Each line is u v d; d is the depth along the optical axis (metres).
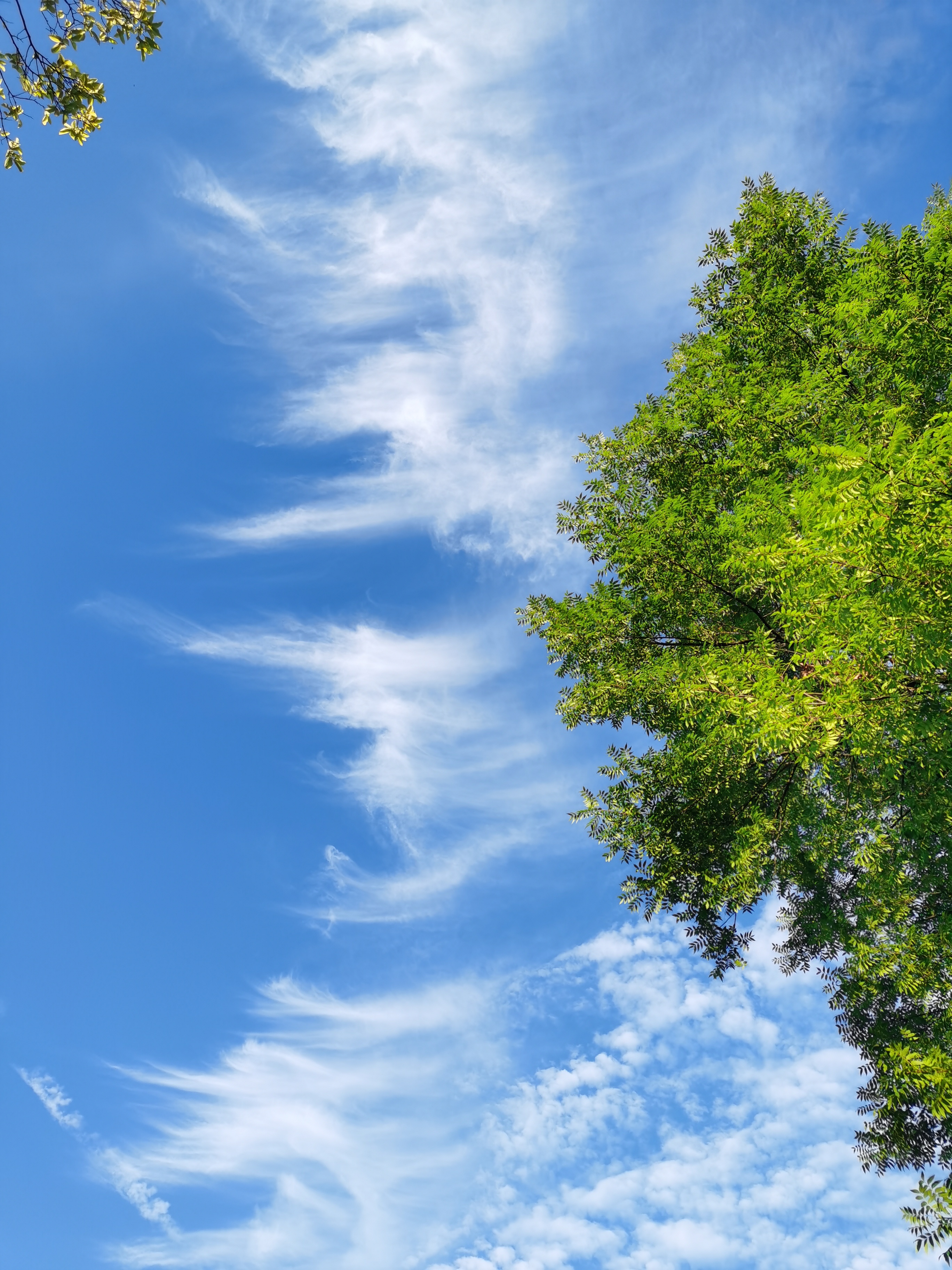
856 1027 11.55
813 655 7.77
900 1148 10.92
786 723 7.83
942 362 11.31
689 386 13.88
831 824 10.97
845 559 7.12
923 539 6.63
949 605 6.85
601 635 13.01
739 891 11.50
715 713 9.33
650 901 13.38
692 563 11.91
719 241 15.65
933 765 8.76
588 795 13.82
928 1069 8.66
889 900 10.04
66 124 6.84
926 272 11.80
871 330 11.52
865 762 9.66
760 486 10.91
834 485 7.65
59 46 6.61
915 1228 8.02
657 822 13.30
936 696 7.69
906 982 9.55
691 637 12.86
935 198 13.23
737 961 12.99
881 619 7.29
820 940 11.99
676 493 13.41
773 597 10.89
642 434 13.98
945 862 10.35
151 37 6.80
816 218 14.94
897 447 7.48
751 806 11.82
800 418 11.35
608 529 13.38
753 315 14.42
